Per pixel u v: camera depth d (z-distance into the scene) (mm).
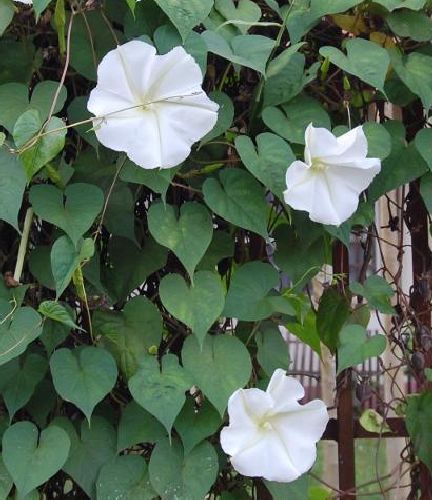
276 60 1459
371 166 1403
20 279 1455
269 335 1488
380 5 1485
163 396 1369
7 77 1448
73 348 1454
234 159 1456
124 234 1438
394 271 1741
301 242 1482
